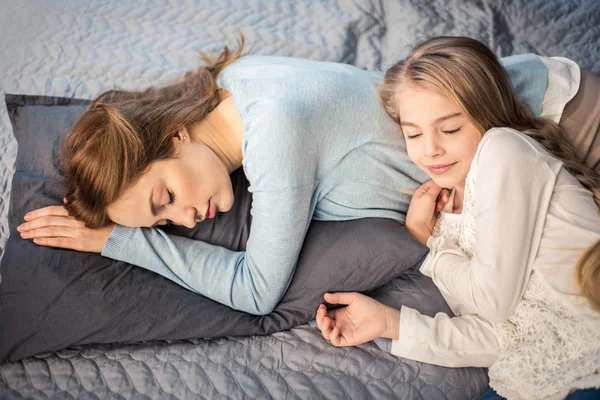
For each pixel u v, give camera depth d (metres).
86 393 1.21
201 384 1.21
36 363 1.26
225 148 1.33
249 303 1.28
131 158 1.17
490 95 1.19
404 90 1.21
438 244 1.27
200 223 1.38
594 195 1.19
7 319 1.25
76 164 1.19
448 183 1.26
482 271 1.13
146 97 1.35
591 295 1.08
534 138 1.22
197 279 1.29
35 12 1.70
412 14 1.72
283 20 1.74
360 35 1.74
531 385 1.10
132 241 1.29
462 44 1.21
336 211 1.34
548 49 1.71
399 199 1.38
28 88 1.59
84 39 1.68
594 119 1.33
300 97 1.20
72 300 1.25
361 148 1.29
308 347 1.27
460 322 1.22
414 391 1.20
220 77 1.39
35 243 1.28
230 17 1.73
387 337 1.27
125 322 1.26
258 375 1.23
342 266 1.31
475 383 1.22
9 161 1.48
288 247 1.22
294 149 1.17
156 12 1.73
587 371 1.05
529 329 1.14
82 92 1.59
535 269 1.14
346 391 1.19
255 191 1.21
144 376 1.23
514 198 1.11
